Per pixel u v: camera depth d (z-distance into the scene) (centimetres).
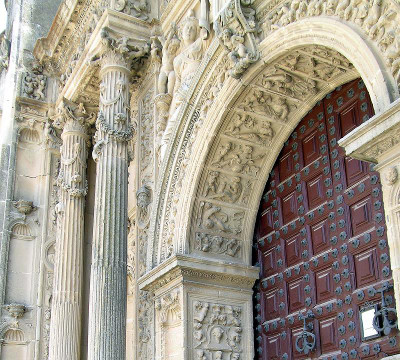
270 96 941
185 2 1099
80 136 1382
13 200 1501
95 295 1003
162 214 1047
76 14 1385
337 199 873
